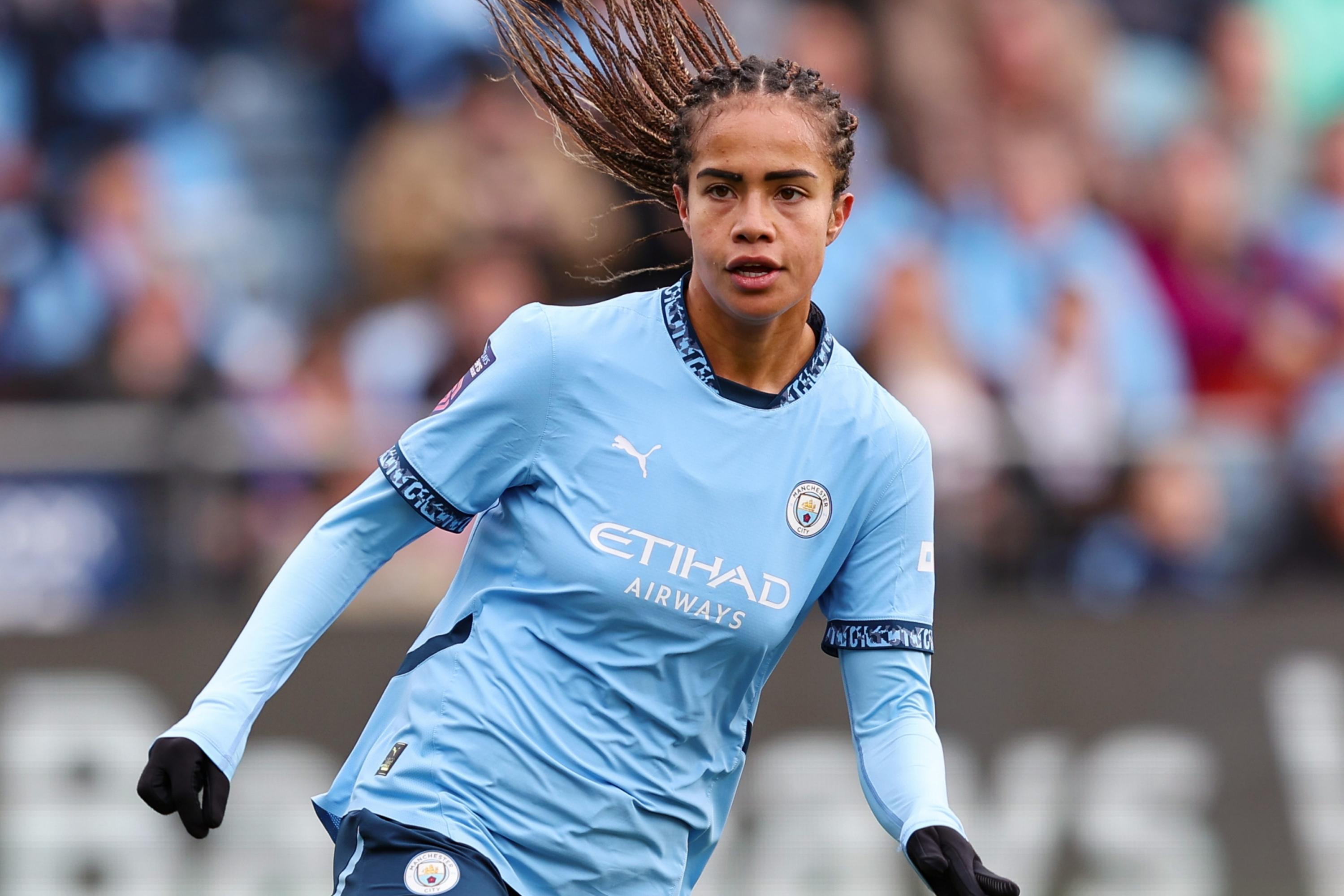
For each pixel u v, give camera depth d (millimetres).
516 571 9477
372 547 9578
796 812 22844
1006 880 9203
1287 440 28562
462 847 9117
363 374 28703
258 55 31297
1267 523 26234
